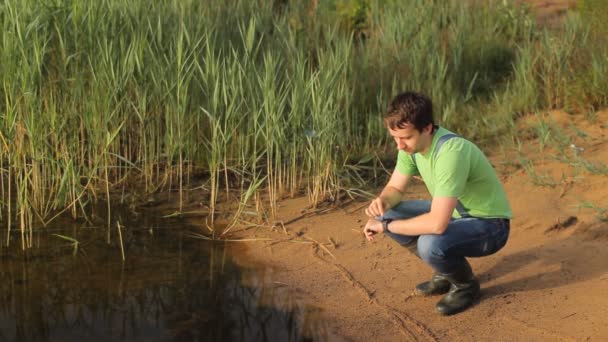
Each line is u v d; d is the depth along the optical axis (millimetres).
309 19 9023
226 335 4297
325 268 5137
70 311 4562
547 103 7828
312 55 8188
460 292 4441
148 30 6824
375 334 4281
